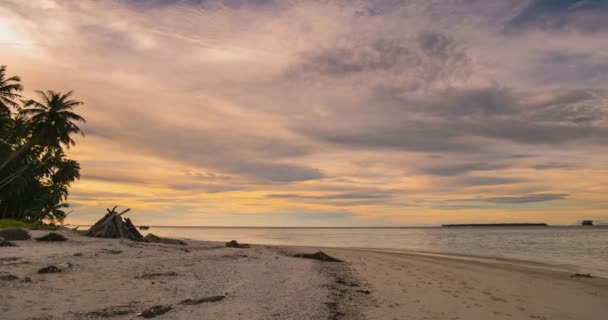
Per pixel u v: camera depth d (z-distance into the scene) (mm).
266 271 16312
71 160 64438
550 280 17141
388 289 13469
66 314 8148
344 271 18047
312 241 71375
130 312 8695
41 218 60625
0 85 42531
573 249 46156
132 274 12914
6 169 49562
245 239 79312
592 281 17141
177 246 25812
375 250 38219
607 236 100375
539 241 70438
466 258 29406
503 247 49969
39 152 54875
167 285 11703
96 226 27875
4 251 16250
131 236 28234
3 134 45500
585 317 10328
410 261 24281
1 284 9953
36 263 13477
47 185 63125
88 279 11578
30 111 42062
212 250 25547
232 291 11547
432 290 13438
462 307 10867
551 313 10625
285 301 10648
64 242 21672
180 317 8500
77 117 43750
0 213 56719
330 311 9836
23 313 7965
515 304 11602
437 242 66625
